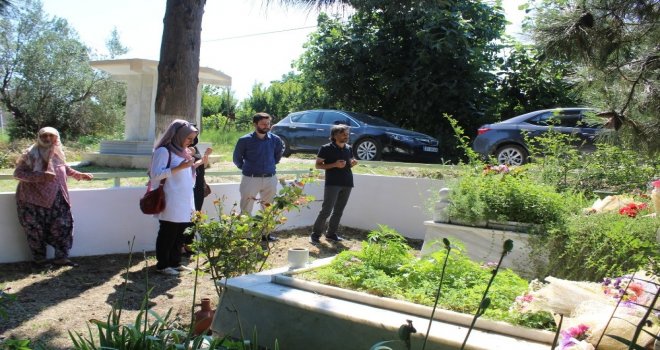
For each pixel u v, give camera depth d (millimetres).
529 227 5953
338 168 8414
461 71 17562
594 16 3578
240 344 2943
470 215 6246
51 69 23906
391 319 3359
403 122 18969
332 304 3641
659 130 3791
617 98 3812
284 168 11320
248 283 4109
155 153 6195
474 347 2967
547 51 3730
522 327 3191
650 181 7344
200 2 7598
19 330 4656
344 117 14375
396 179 9648
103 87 25219
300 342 3635
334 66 19562
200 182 7180
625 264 4762
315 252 8023
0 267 6340
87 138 22750
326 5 8031
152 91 12977
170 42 7508
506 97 18438
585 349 2752
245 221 5098
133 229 7488
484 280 3977
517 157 11961
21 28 23547
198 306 5352
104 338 2828
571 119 11570
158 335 3045
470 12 17938
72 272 6375
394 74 18484
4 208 6469
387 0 8398
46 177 6305
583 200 6836
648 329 2885
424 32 17062
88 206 7082
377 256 4379
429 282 3936
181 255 6902
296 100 24688
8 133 24203
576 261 5301
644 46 3686
